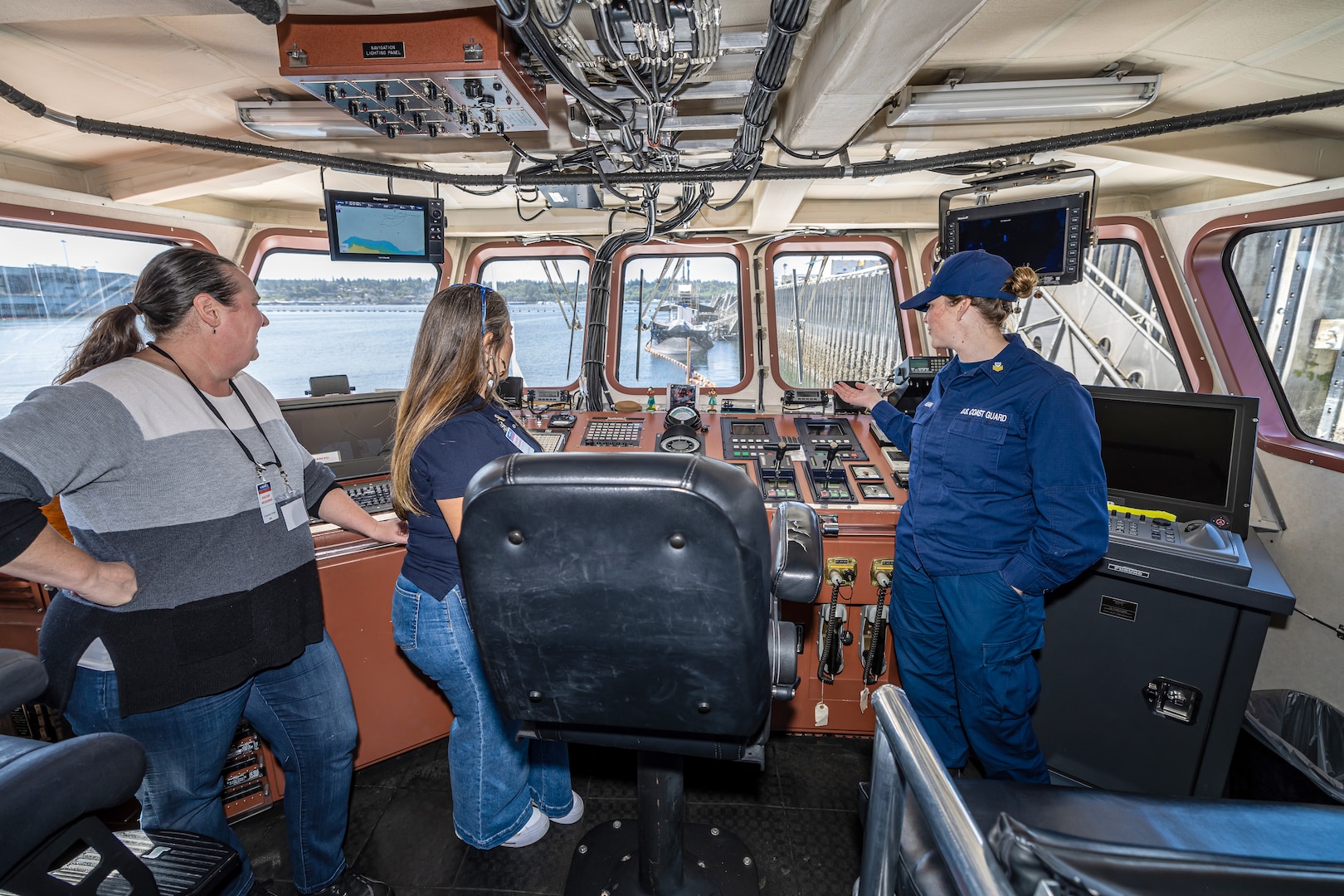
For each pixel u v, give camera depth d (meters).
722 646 0.78
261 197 3.18
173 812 1.27
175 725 1.21
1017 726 1.67
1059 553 1.47
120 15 1.37
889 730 0.75
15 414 0.98
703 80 1.93
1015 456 1.57
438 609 1.37
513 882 1.69
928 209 3.26
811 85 1.84
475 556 0.78
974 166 2.51
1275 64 1.76
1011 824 0.54
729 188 3.11
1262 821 0.99
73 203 2.58
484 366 1.29
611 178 2.40
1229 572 1.64
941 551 1.66
